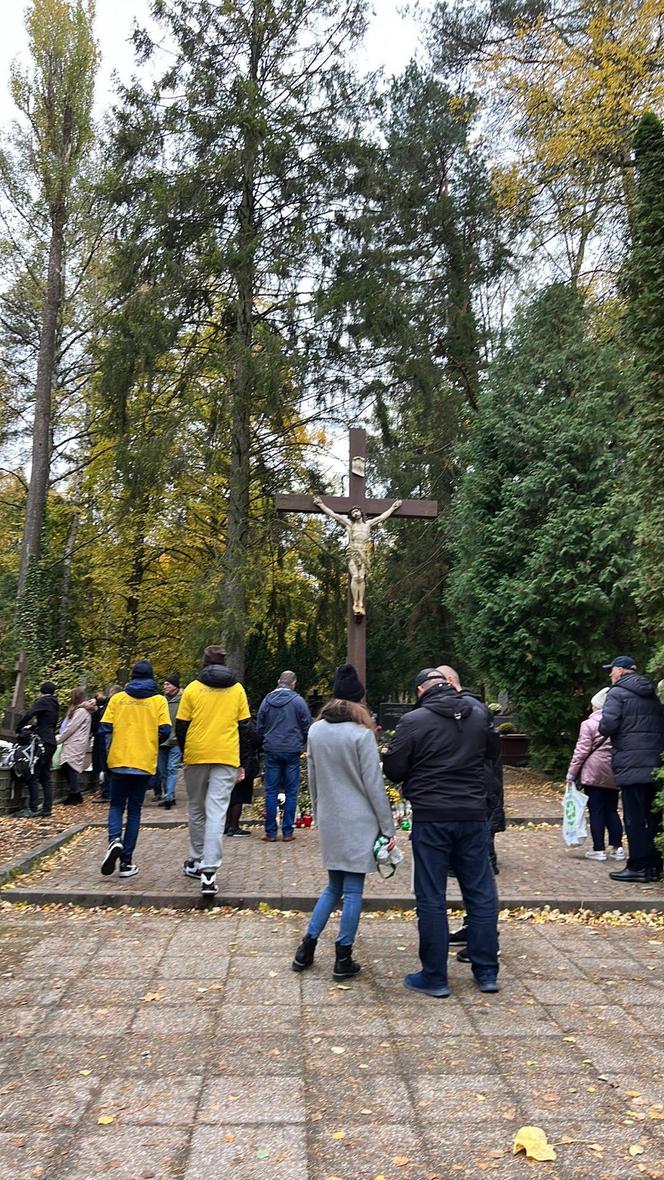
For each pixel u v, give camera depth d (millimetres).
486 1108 3678
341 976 5152
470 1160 3297
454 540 18141
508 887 7383
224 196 17750
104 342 17906
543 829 10867
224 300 17047
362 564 13727
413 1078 3939
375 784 5234
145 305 17109
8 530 25875
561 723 14688
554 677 14570
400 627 23766
